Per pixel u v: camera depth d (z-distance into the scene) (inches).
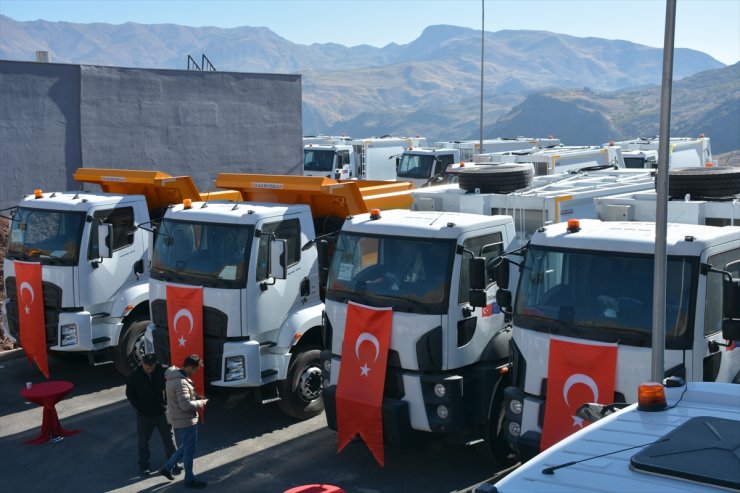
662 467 150.2
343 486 380.8
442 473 393.1
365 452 423.2
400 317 371.6
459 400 366.9
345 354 386.6
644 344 305.1
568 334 320.5
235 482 390.9
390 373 377.1
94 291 514.3
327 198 494.6
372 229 390.6
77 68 882.1
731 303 293.0
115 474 404.8
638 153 1060.5
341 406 385.4
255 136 1021.2
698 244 309.3
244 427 466.0
